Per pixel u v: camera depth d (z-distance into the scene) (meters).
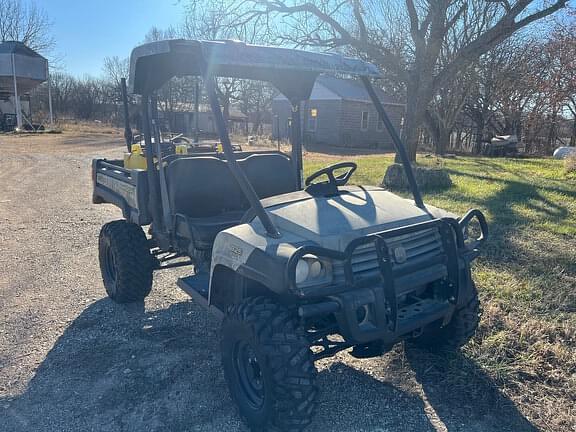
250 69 4.15
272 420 2.56
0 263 5.90
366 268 2.70
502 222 6.78
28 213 8.69
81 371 3.50
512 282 4.66
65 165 16.16
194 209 4.07
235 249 2.83
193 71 4.14
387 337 2.64
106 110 54.56
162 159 4.29
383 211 3.05
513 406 2.99
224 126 2.96
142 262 4.44
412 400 3.08
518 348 3.58
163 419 2.96
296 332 2.58
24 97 38.38
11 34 46.72
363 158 18.03
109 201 5.06
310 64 3.29
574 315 4.04
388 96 32.16
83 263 5.91
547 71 17.45
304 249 2.44
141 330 4.12
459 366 3.38
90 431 2.87
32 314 4.45
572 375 3.26
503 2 11.08
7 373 3.49
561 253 5.45
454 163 15.46
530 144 28.41
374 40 17.12
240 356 2.92
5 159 17.59
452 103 22.38
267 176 4.41
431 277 2.85
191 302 4.68
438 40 10.66
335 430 2.83
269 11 12.44
